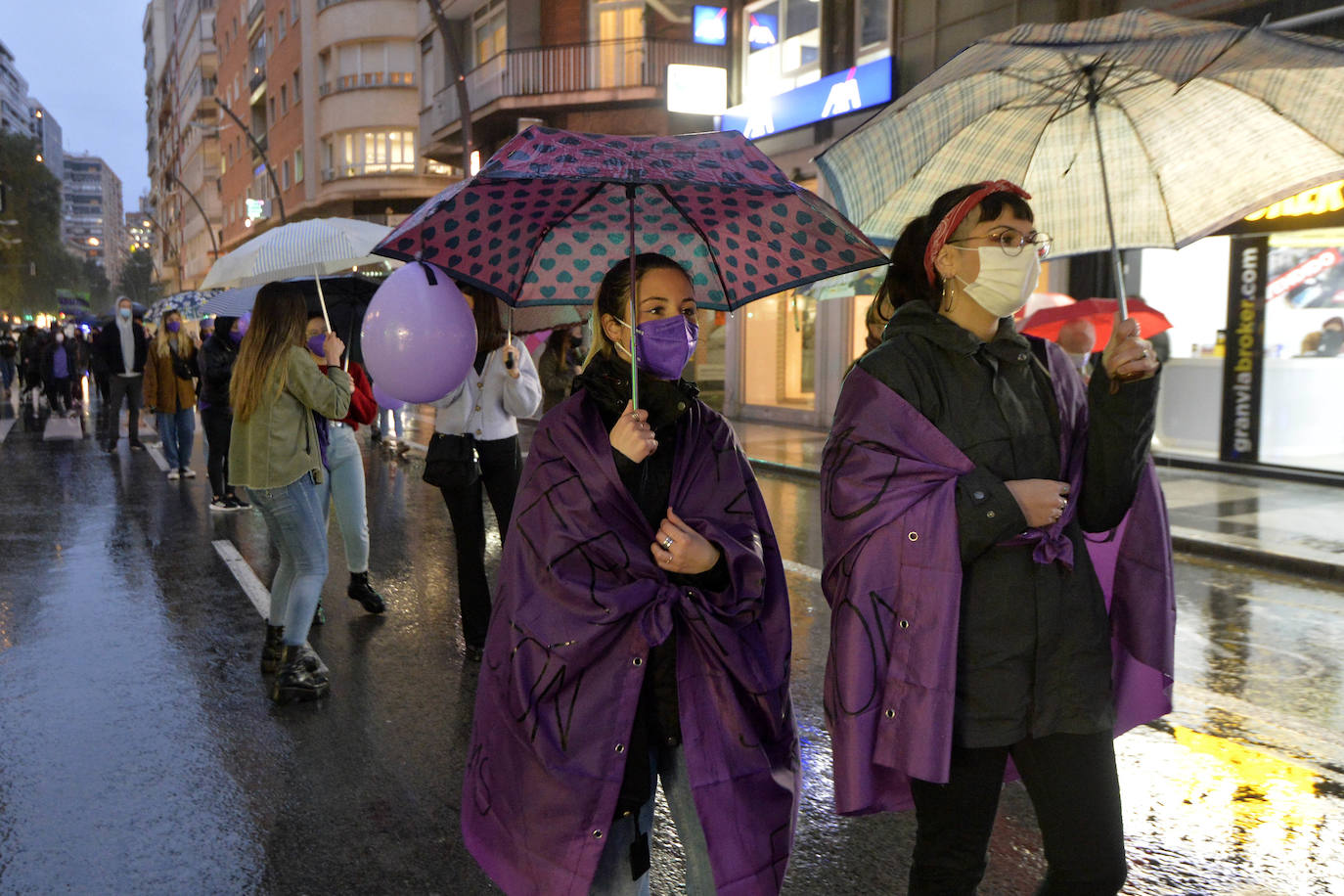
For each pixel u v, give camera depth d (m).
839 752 2.12
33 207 76.00
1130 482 2.12
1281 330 11.23
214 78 72.88
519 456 5.29
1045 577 2.07
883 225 2.56
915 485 2.06
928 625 2.02
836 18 16.48
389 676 5.19
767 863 2.13
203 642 5.84
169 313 11.95
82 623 6.21
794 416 17.75
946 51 14.36
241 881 3.26
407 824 3.64
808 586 6.95
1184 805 3.75
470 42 27.16
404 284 3.24
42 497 10.94
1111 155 2.47
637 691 2.09
